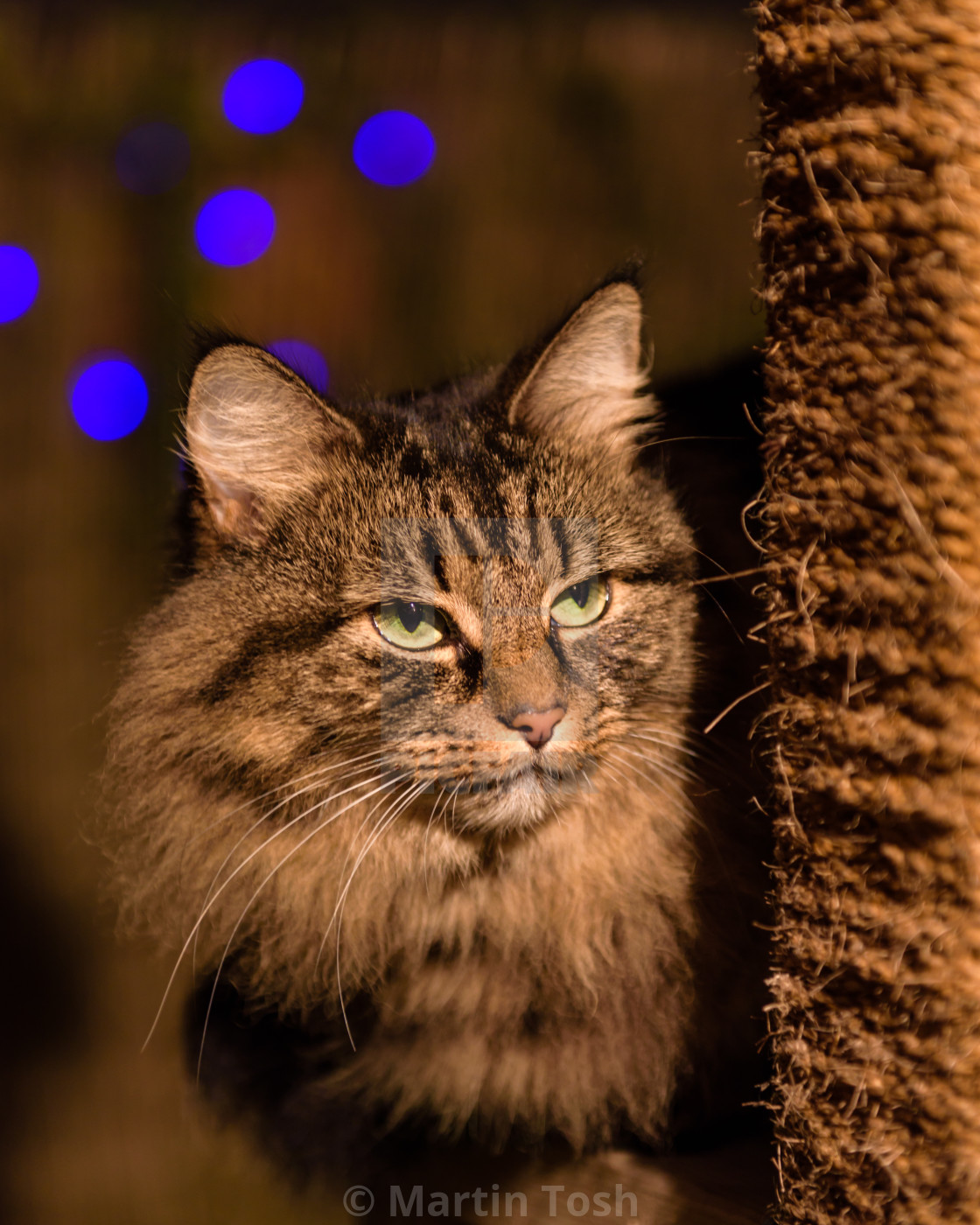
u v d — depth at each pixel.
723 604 0.98
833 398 0.88
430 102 1.20
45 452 1.27
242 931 0.98
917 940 0.88
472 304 1.23
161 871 0.98
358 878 0.97
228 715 0.96
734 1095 0.97
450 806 0.96
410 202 1.23
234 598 0.97
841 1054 0.89
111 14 1.19
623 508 0.98
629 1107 0.97
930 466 0.87
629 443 0.99
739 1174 0.96
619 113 1.19
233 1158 1.08
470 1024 0.98
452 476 0.97
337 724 0.96
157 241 1.21
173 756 0.97
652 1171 0.97
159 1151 1.20
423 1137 0.98
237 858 0.97
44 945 1.27
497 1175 0.98
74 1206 1.19
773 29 0.89
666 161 1.19
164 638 0.98
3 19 1.19
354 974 0.97
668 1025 0.97
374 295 1.24
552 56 1.19
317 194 1.23
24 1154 1.22
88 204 1.21
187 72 1.19
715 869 0.97
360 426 0.98
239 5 1.19
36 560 1.28
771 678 0.90
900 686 0.88
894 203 0.87
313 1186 1.00
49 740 1.28
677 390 1.05
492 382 1.02
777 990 0.90
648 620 0.97
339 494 0.97
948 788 0.87
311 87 1.20
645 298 0.99
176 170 1.17
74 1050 1.25
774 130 0.89
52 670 1.28
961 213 0.87
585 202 1.20
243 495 0.97
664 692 0.98
